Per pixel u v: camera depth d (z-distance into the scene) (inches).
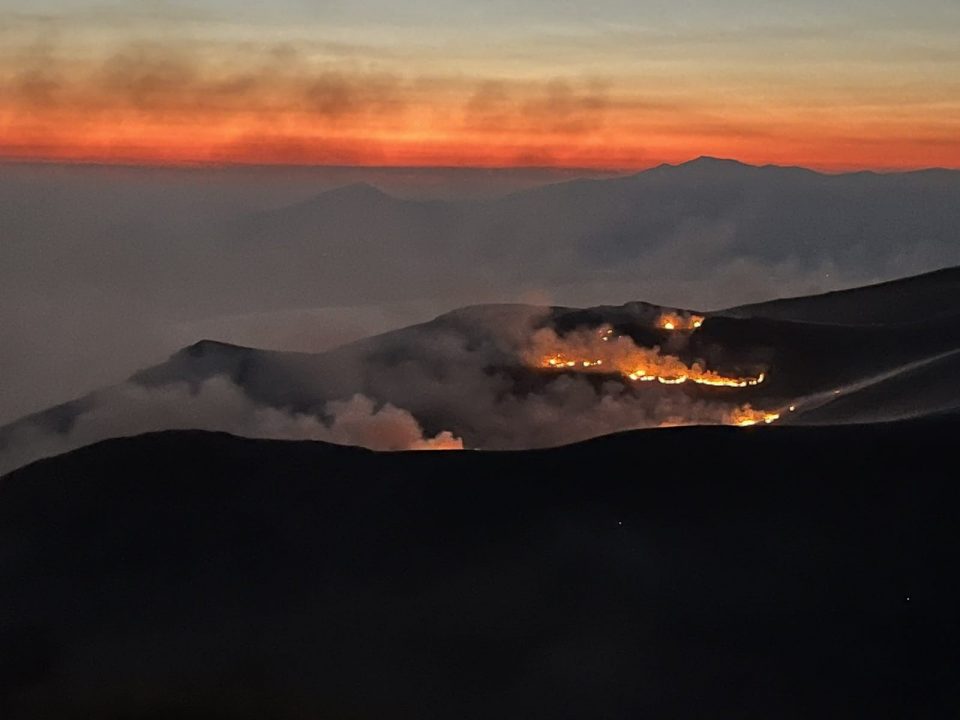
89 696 817.5
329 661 846.5
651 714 781.3
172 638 881.5
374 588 946.1
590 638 865.5
